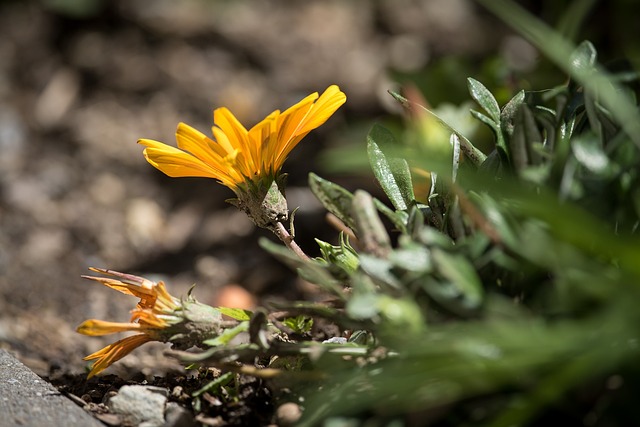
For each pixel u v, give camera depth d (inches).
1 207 37.9
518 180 22.2
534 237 20.7
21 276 32.8
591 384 20.9
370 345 22.4
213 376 24.2
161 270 34.0
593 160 21.2
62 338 29.5
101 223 37.4
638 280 20.5
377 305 20.9
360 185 36.9
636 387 20.7
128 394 23.3
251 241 35.2
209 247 35.3
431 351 21.0
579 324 20.9
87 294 32.0
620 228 21.6
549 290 21.4
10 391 24.0
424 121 32.4
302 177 38.2
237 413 23.2
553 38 22.3
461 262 21.0
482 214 21.4
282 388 22.7
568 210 20.6
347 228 25.2
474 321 21.3
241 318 23.3
